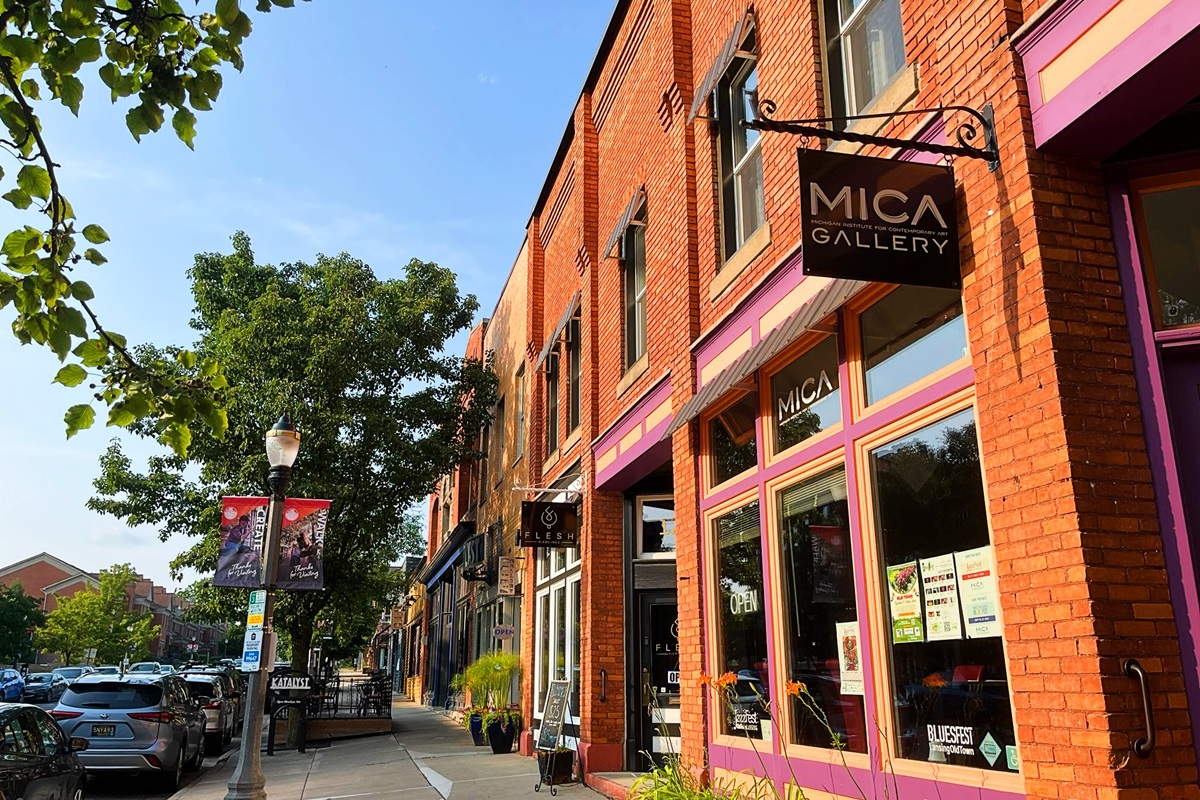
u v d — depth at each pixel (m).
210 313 21.73
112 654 72.75
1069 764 4.07
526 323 18.84
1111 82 4.22
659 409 10.42
